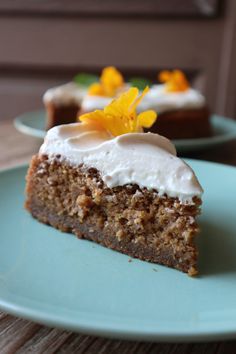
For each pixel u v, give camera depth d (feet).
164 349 0.61
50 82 2.66
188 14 2.39
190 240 0.78
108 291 0.69
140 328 0.56
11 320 0.66
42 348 0.61
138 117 0.95
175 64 2.51
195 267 0.77
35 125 1.74
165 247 0.80
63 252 0.83
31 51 2.61
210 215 0.97
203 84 2.51
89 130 0.97
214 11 2.35
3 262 0.77
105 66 2.58
